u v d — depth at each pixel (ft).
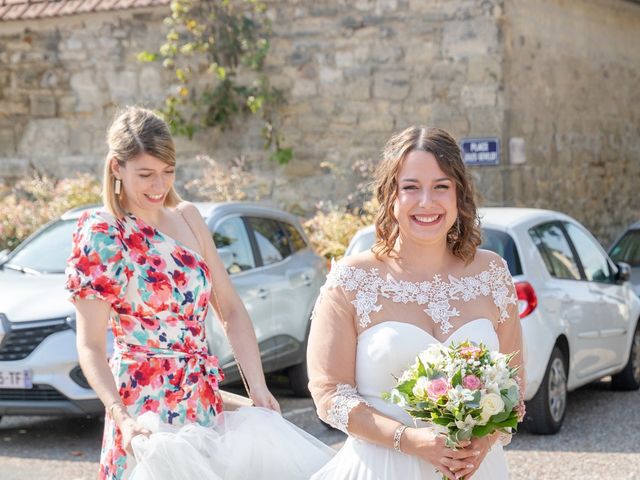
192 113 47.93
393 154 11.23
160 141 11.76
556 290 25.17
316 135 46.68
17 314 23.71
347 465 11.10
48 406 23.31
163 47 46.85
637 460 22.48
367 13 45.47
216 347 24.97
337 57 46.11
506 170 43.52
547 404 24.43
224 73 46.19
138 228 11.88
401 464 10.70
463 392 9.88
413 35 44.75
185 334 11.91
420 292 11.05
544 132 47.11
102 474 11.73
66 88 49.83
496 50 43.34
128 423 11.11
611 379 31.19
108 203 11.84
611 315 28.48
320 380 11.00
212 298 12.87
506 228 25.00
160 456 11.01
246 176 44.47
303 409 28.68
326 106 46.39
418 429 10.43
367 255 11.34
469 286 11.25
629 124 57.36
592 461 22.43
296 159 47.03
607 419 26.89
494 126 43.50
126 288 11.73
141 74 48.65
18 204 44.98
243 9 47.09
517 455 23.02
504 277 11.55
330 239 38.04
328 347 11.03
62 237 28.19
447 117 44.34
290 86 46.88
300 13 46.50
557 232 27.22
